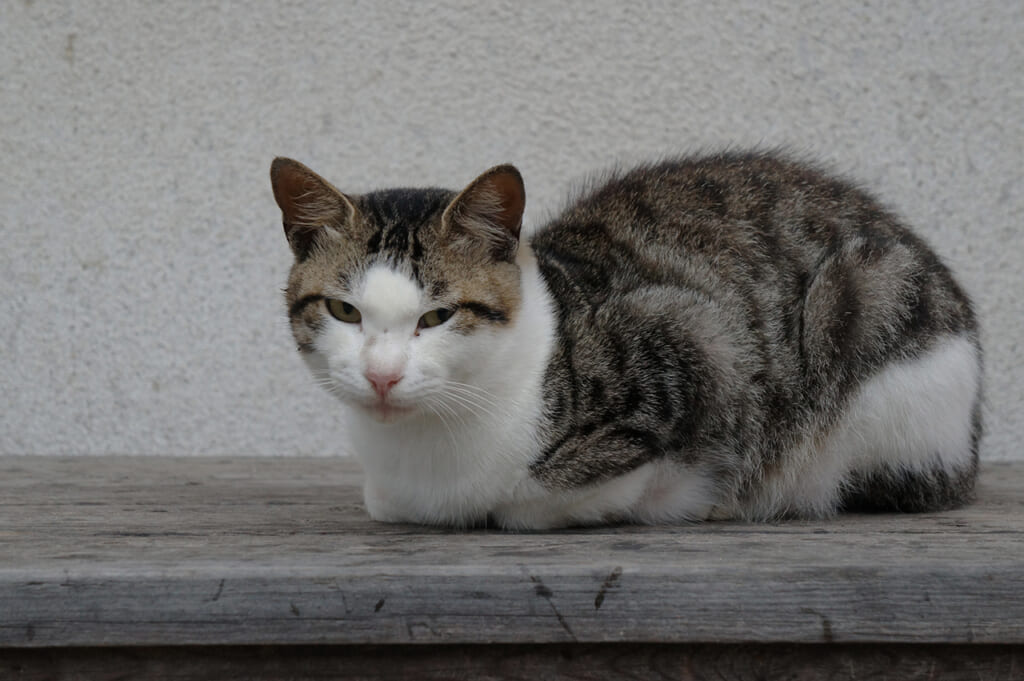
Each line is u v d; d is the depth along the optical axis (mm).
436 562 1138
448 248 1237
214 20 1635
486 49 1645
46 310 1665
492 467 1248
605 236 1327
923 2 1638
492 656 1132
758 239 1312
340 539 1208
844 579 1129
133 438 1678
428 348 1227
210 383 1676
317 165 1652
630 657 1135
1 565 1129
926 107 1649
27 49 1638
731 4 1642
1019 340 1663
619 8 1643
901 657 1137
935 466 1301
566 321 1269
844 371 1289
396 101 1648
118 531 1230
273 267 1661
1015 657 1138
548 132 1653
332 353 1232
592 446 1252
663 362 1268
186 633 1117
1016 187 1654
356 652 1129
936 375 1287
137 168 1653
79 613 1117
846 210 1335
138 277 1664
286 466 1556
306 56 1643
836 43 1646
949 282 1326
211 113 1647
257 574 1120
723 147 1524
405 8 1639
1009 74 1646
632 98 1650
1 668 1124
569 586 1125
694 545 1188
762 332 1292
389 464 1267
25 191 1654
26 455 1653
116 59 1640
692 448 1280
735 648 1136
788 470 1305
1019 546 1178
